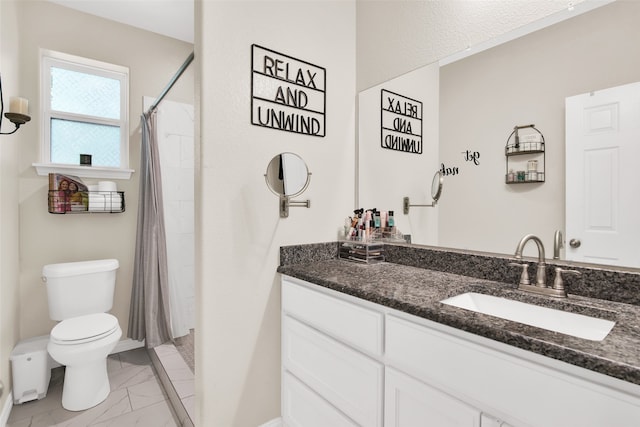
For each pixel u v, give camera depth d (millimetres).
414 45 1599
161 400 1931
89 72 2502
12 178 1962
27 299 2229
